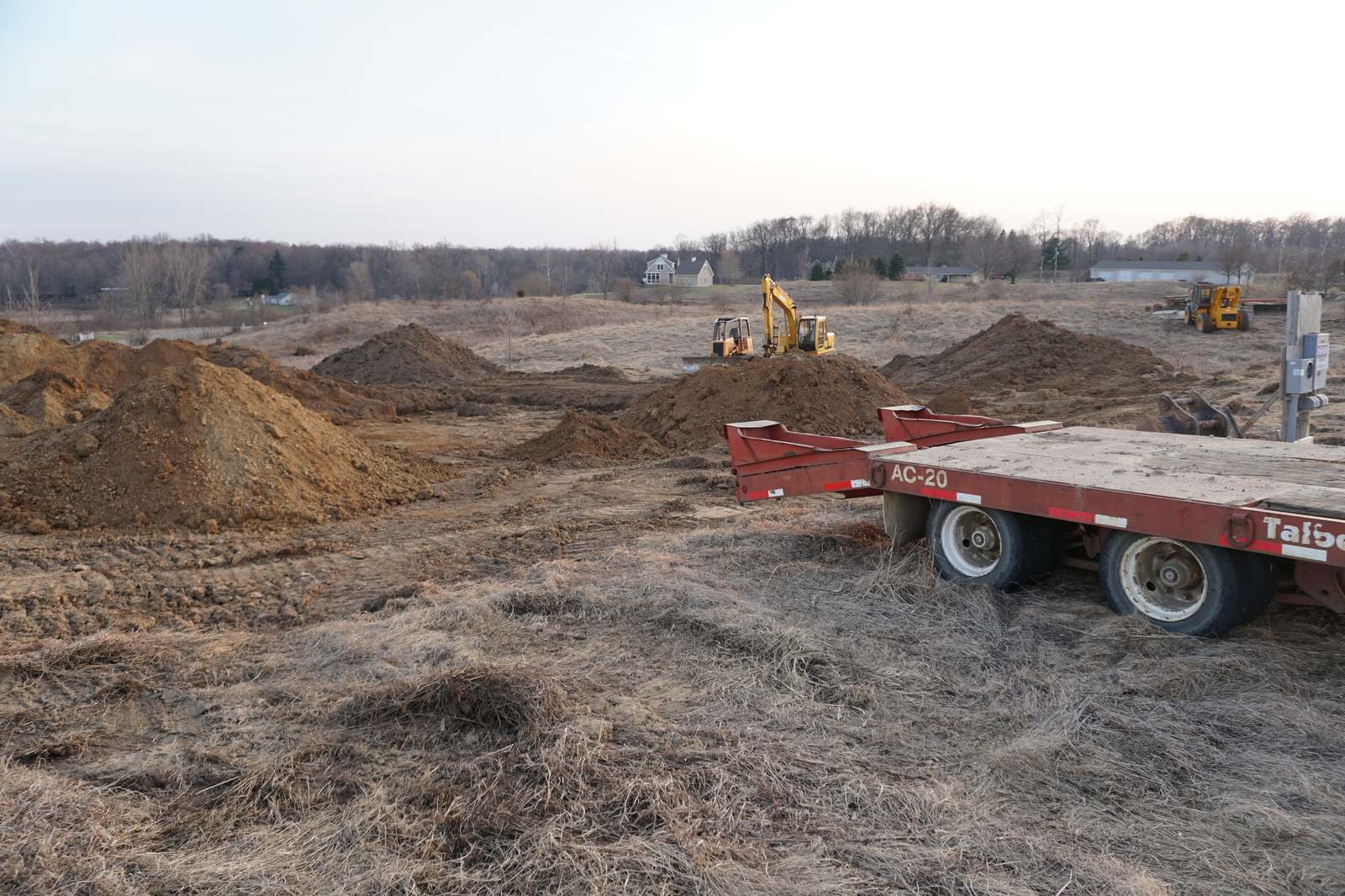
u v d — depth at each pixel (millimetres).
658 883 2988
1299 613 5543
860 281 61250
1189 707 4395
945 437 8617
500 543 8789
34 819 3420
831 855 3205
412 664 5270
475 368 35812
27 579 7820
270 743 4301
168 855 3260
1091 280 110438
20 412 16500
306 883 3064
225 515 9898
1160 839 3318
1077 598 6074
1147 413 16906
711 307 69938
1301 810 3479
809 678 4887
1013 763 3869
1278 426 13578
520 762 3793
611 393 26688
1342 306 47031
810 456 7438
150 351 23547
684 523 9383
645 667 5141
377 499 11242
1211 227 166750
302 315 71688
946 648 5289
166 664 5504
